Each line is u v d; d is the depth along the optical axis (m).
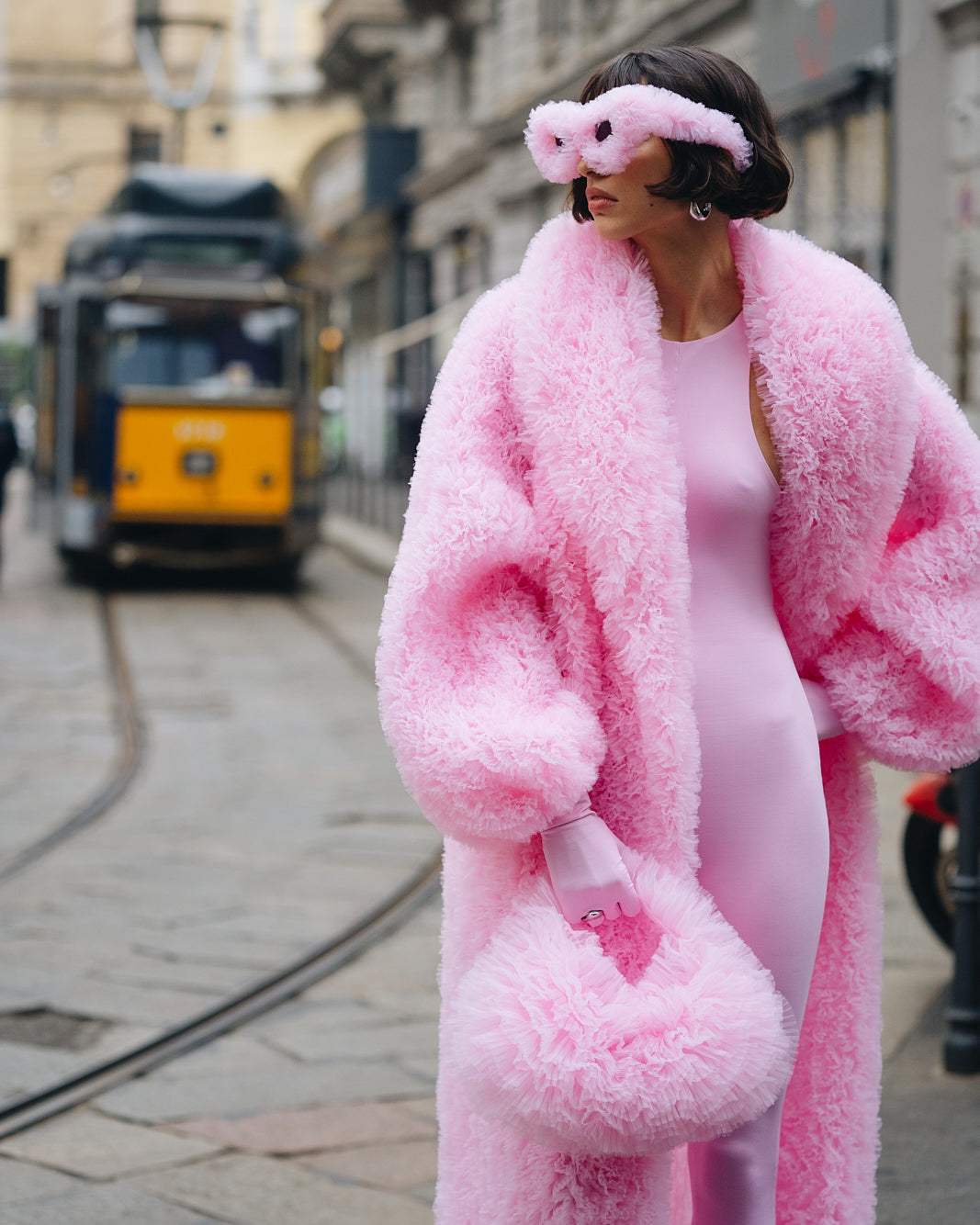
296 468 15.70
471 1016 1.67
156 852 6.22
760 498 1.84
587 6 19.84
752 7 14.49
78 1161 3.31
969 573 1.96
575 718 1.73
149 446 15.33
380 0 30.86
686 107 1.75
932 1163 3.26
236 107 42.41
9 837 6.45
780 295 1.84
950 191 11.55
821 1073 1.99
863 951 2.01
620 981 1.68
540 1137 1.66
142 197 15.48
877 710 1.98
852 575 1.92
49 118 46.66
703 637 1.83
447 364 1.88
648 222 1.80
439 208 28.12
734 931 1.76
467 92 27.23
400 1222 3.02
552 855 1.72
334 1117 3.58
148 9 44.06
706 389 1.86
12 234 47.09
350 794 7.33
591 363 1.78
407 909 5.42
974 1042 3.79
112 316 15.25
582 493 1.76
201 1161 3.32
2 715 9.32
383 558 18.88
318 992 4.52
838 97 12.75
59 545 16.47
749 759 1.82
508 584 1.82
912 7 11.70
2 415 16.58
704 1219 1.87
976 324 11.16
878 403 1.84
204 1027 4.20
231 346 15.45
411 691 1.74
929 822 4.52
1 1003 4.37
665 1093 1.63
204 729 8.98
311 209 41.03
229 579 17.47
